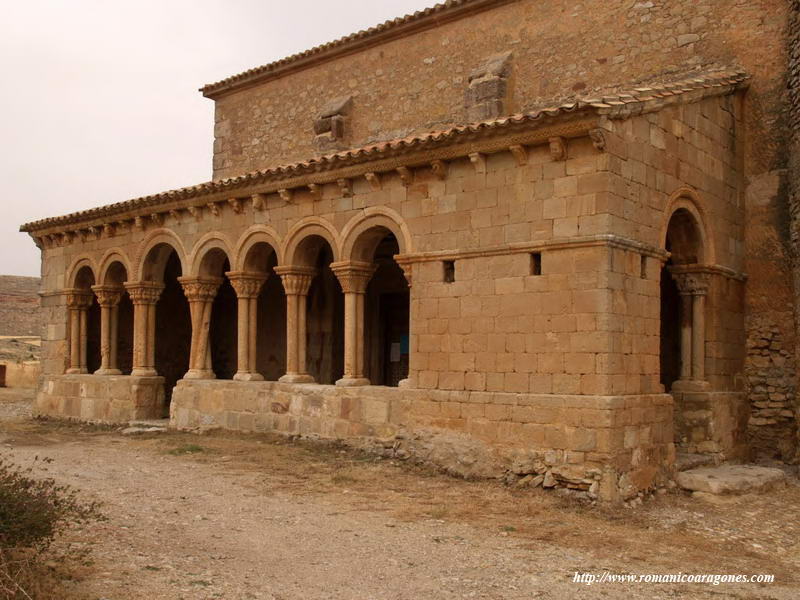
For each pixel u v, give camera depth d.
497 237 12.69
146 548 8.35
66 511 8.50
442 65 19.52
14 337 45.38
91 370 22.36
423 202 13.75
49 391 21.75
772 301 14.82
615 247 11.60
